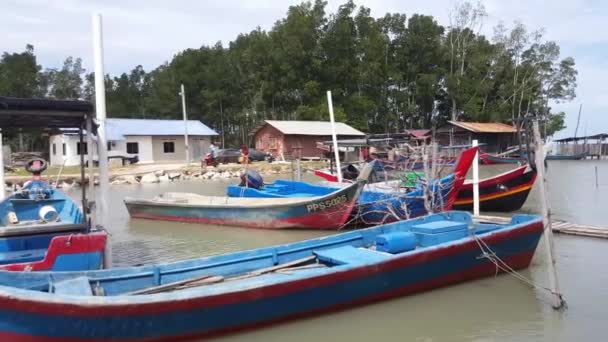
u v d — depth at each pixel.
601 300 7.99
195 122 48.34
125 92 84.12
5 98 7.21
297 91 59.75
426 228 8.98
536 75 63.12
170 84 68.12
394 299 7.95
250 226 14.90
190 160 45.91
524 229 9.11
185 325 6.21
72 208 9.79
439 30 63.50
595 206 18.45
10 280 6.19
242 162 38.88
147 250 12.53
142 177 32.25
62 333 5.66
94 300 5.65
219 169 36.31
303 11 60.81
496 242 8.77
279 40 59.59
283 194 17.38
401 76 61.06
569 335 6.74
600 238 12.09
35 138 50.16
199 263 7.72
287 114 60.88
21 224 8.25
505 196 16.38
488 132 52.09
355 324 7.17
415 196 13.66
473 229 9.33
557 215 16.39
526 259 9.44
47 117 8.30
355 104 58.28
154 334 6.08
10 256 7.96
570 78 68.50
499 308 7.70
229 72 63.62
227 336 6.62
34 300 5.41
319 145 30.38
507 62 62.56
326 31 61.28
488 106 61.34
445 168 16.20
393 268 7.70
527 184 16.41
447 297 8.13
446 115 66.44
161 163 43.25
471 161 13.87
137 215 17.30
